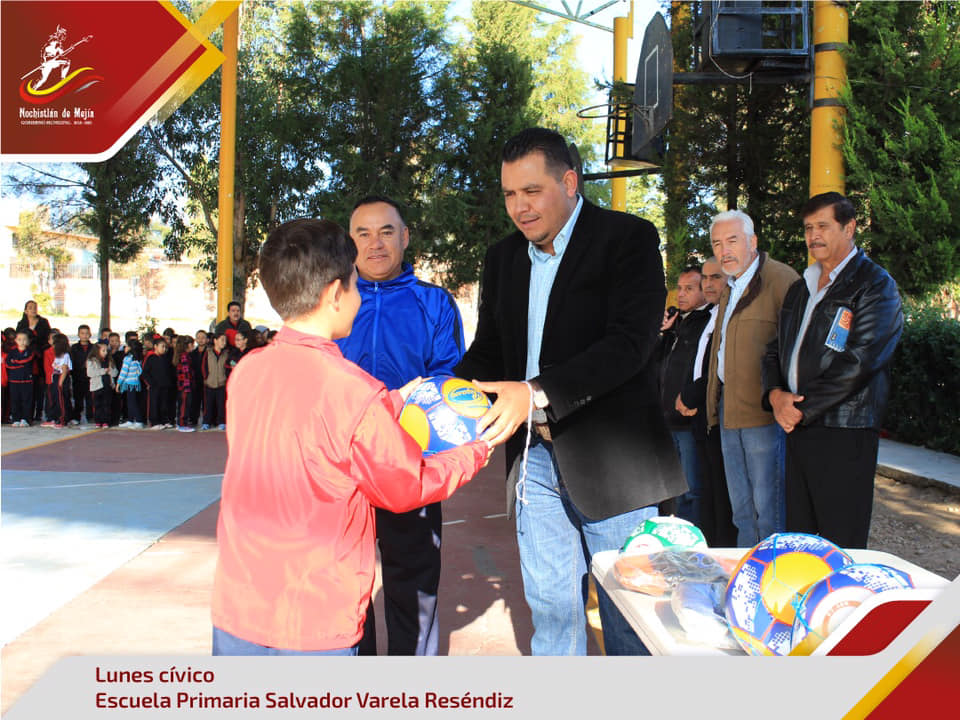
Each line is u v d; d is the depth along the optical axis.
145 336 13.12
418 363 3.22
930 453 7.79
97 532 6.00
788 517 3.35
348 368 1.87
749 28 8.16
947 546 5.28
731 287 4.02
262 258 1.94
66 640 3.87
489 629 4.01
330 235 1.94
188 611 4.32
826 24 8.02
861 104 8.14
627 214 2.59
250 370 1.94
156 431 12.26
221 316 14.73
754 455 3.85
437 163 19.77
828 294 3.23
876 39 8.12
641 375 2.60
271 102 19.17
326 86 19.42
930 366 7.96
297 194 19.91
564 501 2.73
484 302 3.00
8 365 12.73
